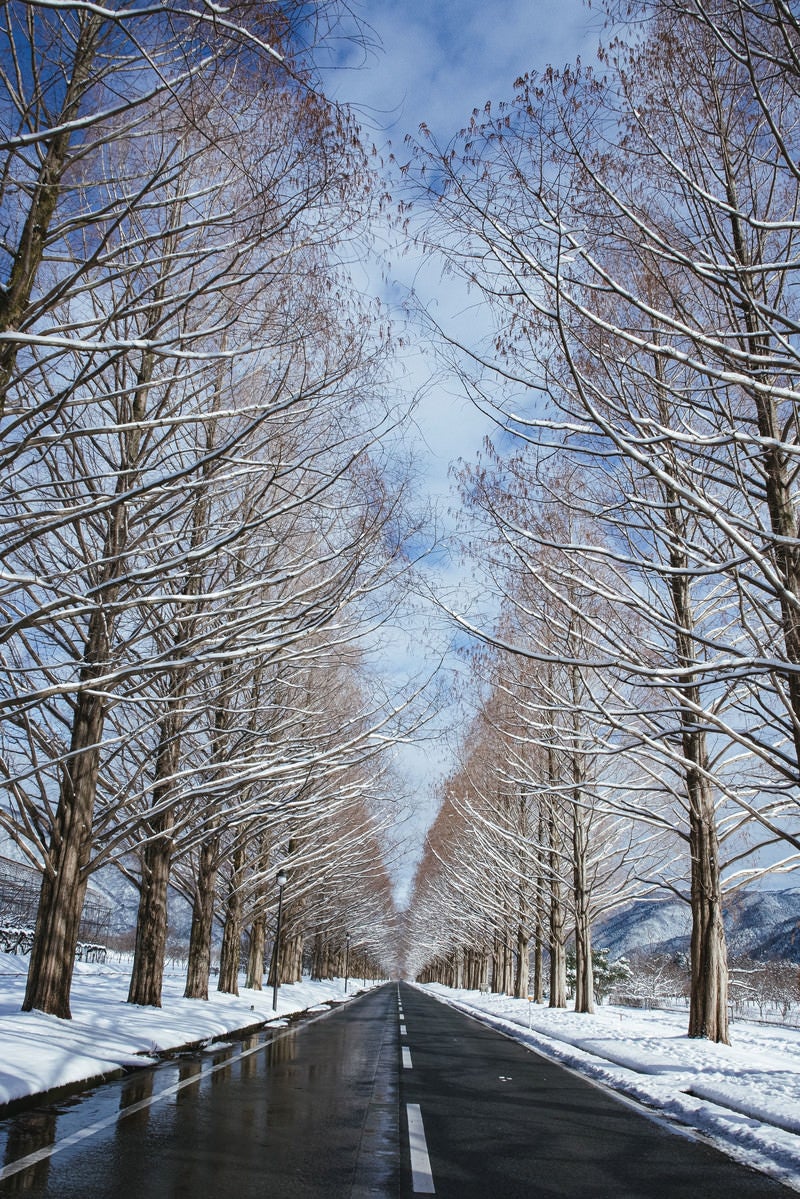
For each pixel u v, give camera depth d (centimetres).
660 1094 883
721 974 1532
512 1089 922
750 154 847
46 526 683
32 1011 1026
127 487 1070
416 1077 981
